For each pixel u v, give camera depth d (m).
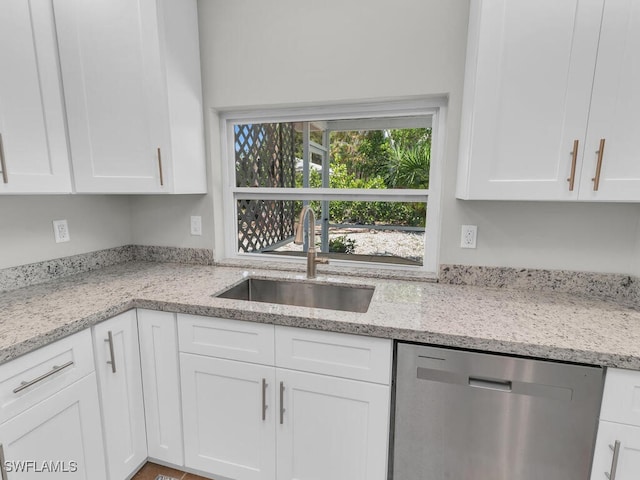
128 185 1.54
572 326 1.13
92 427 1.25
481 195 1.27
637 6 1.05
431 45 1.51
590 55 1.10
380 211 1.91
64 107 1.37
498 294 1.47
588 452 1.03
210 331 1.33
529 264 1.54
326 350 1.20
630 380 0.97
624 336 1.05
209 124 1.86
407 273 1.75
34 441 1.05
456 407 1.11
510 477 1.11
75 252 1.80
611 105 1.11
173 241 2.06
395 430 1.19
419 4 1.50
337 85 1.65
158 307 1.37
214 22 1.77
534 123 1.19
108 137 1.48
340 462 1.26
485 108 1.22
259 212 2.25
